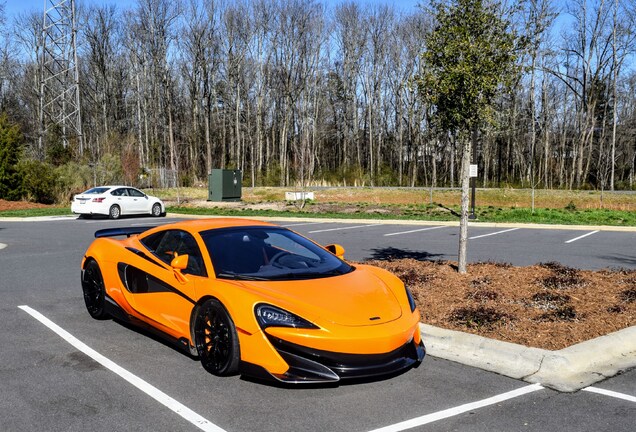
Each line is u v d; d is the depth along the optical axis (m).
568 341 5.43
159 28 58.22
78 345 5.54
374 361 4.35
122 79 63.97
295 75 63.28
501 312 6.27
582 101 50.41
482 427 3.76
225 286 4.65
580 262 11.06
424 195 35.81
